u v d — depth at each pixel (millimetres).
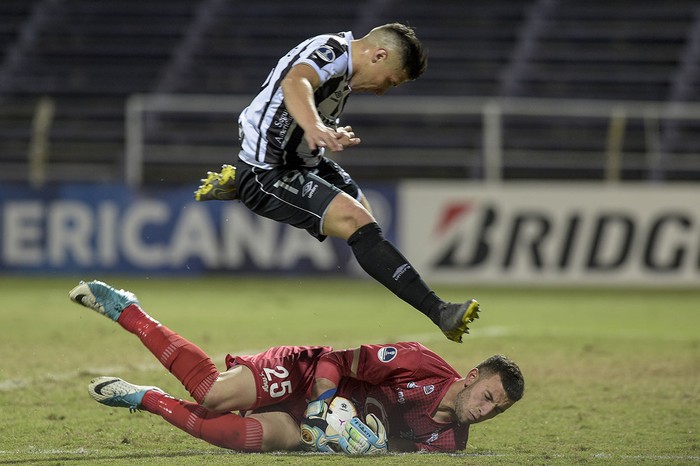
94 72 76625
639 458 16172
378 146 68312
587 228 56406
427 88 73875
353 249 16406
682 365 28234
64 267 57625
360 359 16484
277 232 57688
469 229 56906
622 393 23438
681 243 56031
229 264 57500
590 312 45062
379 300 48719
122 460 15648
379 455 16047
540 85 74688
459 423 16594
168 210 57500
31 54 78188
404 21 79750
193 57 77375
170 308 43844
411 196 57250
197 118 71688
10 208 57719
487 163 57844
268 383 16234
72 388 23000
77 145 69500
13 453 16312
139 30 79625
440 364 16781
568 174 63688
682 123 68188
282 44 78688
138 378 24359
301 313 42375
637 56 76438
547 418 20266
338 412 16062
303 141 17000
